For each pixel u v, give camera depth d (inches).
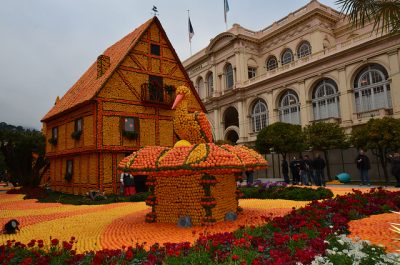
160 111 827.4
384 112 1059.9
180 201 340.5
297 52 1612.9
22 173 1045.2
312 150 1062.4
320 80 1310.3
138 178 741.9
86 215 439.5
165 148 354.9
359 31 1461.6
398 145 738.2
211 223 318.0
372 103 1138.0
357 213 306.2
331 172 1022.4
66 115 858.1
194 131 356.5
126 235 296.8
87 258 189.3
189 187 335.3
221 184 349.4
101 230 327.3
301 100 1359.5
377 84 1122.0
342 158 997.8
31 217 446.9
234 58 1784.0
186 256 181.2
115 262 178.5
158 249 200.1
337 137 964.0
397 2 287.4
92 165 724.7
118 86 759.1
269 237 213.5
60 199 676.7
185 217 326.0
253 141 1588.3
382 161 788.6
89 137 732.0
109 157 723.4
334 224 250.8
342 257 165.8
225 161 303.9
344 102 1191.6
